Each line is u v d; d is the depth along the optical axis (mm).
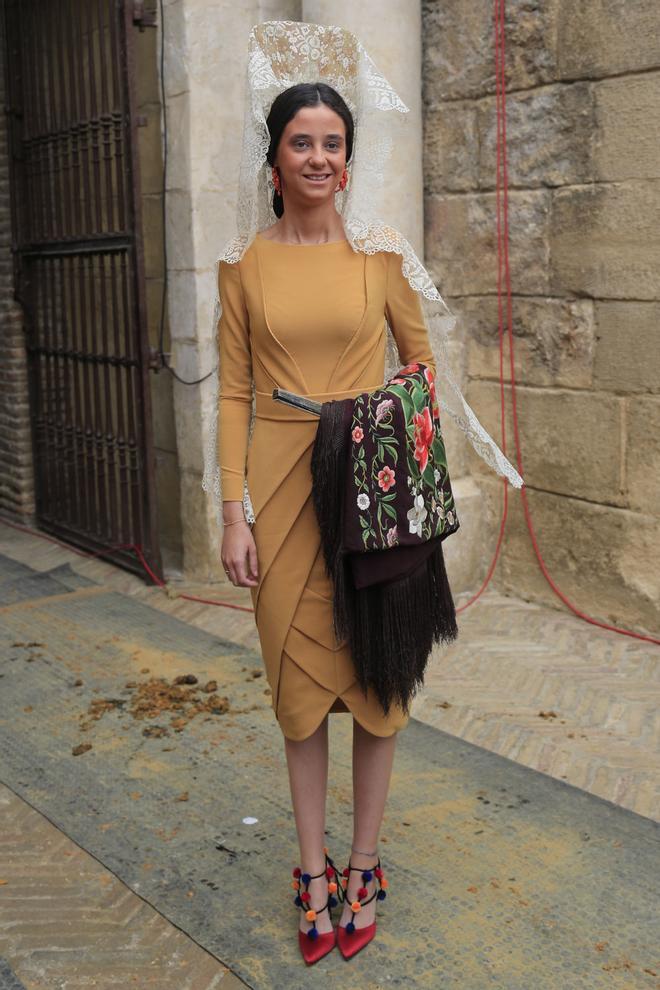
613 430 4598
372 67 2430
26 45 6148
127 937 2609
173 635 4777
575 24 4445
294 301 2357
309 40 2420
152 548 5535
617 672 4234
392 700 2477
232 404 2494
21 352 6832
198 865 2922
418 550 2393
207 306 5348
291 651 2459
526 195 4793
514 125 4781
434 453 2430
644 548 4559
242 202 2406
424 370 2463
